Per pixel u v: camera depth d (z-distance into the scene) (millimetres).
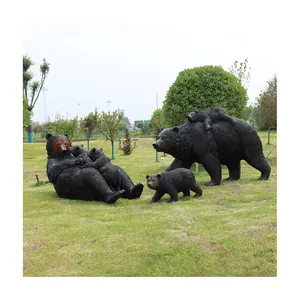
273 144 16641
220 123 8875
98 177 7258
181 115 11539
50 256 4742
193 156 8953
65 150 7949
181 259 4562
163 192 7219
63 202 7316
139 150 19906
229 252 4688
